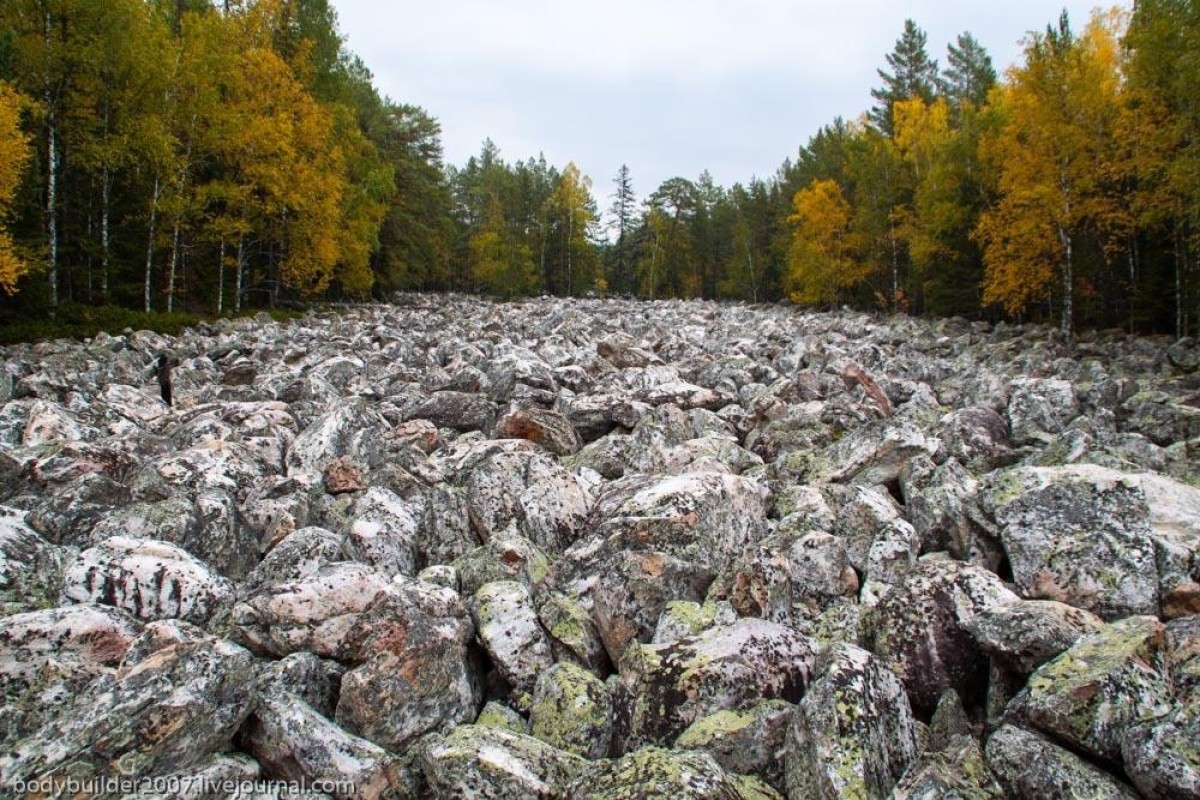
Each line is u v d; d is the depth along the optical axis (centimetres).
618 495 822
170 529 744
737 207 10300
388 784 475
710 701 506
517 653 598
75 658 567
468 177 11900
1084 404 1590
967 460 1067
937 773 420
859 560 746
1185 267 2883
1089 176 2959
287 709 489
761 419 1372
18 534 725
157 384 1814
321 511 909
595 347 2403
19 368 1811
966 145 4319
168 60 3216
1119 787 394
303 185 3822
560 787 452
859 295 6406
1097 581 607
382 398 1666
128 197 3659
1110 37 3516
